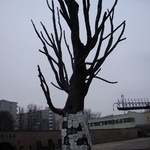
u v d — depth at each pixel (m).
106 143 46.78
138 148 28.02
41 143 33.44
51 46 6.34
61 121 5.73
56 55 6.21
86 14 5.61
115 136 52.69
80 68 5.66
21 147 29.58
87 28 5.61
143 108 36.69
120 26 6.14
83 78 5.72
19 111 77.94
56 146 35.50
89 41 5.64
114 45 5.97
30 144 31.34
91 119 84.50
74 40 5.71
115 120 78.12
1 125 64.44
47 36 6.43
